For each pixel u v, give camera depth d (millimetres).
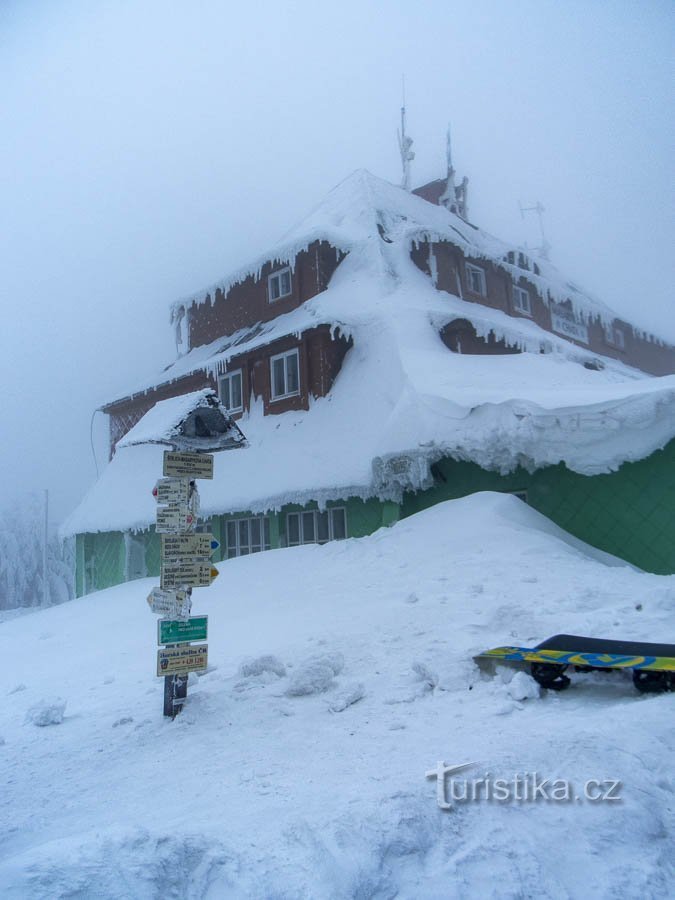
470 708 4941
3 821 4062
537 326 22953
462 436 12156
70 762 5016
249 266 21359
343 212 22078
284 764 4305
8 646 11594
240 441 6605
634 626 6324
